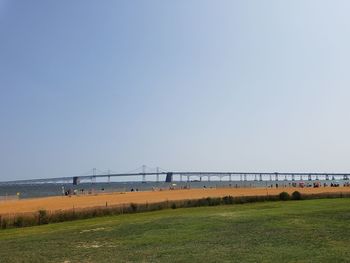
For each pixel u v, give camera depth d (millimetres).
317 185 126688
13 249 23125
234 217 31609
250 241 21844
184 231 26234
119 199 75875
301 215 30844
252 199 54531
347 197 56875
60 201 75438
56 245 23906
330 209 34312
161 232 26328
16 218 38000
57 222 38719
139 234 26094
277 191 94125
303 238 22031
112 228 29484
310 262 16641
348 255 17703
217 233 24906
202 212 40125
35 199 89625
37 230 32875
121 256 19656
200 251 19781
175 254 19344
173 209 47500
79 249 22297
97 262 18625
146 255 19500
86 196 95938
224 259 17797
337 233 23094
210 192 100562
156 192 111625
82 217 41094
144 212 45125
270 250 19266
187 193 97312
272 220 29016
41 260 19719
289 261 16938
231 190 112750
